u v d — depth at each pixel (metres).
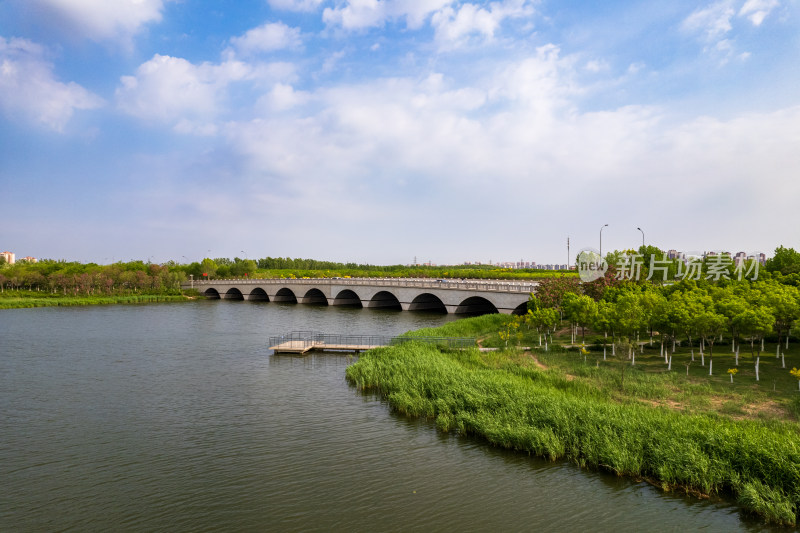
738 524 16.14
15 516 17.80
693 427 20.73
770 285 43.12
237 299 139.88
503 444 22.77
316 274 186.25
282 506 18.20
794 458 17.23
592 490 18.67
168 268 162.75
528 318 45.84
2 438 25.58
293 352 48.81
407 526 16.66
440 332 51.03
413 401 28.48
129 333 65.06
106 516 17.73
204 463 22.16
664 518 16.61
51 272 137.12
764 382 29.19
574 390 29.02
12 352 50.75
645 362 36.53
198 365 43.69
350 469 21.17
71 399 32.81
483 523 16.70
